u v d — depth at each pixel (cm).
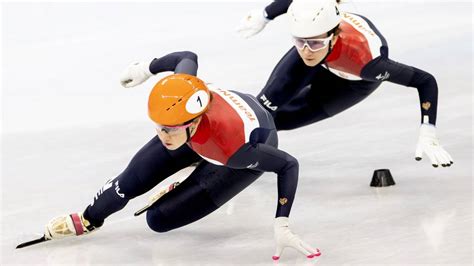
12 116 2366
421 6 3384
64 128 2206
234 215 1545
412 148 1834
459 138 1845
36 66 2964
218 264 1315
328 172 1738
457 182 1614
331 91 1617
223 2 3728
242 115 1246
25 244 1431
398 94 2250
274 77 1555
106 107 2392
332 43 1417
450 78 2330
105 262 1356
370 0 3562
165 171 1366
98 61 2944
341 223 1448
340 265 1266
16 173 1858
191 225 1509
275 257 1288
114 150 1988
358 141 1908
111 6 3844
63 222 1427
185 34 3197
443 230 1375
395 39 2842
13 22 3662
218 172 1361
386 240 1352
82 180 1780
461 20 3066
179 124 1155
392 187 1619
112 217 1573
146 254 1383
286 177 1269
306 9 1367
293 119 1652
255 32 1669
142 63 1383
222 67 2638
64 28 3528
